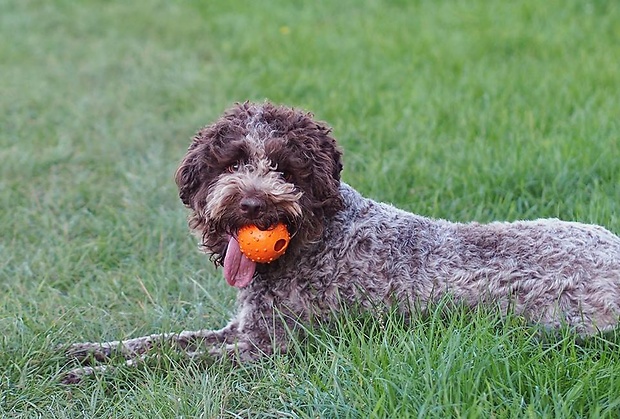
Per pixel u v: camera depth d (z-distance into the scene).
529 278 5.30
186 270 6.91
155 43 14.94
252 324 5.57
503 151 8.51
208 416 4.83
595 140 8.57
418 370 4.80
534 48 12.70
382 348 4.97
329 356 5.19
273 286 5.55
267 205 5.04
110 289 6.63
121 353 5.57
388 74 11.82
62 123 10.84
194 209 5.44
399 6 16.30
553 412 4.55
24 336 5.66
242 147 5.20
